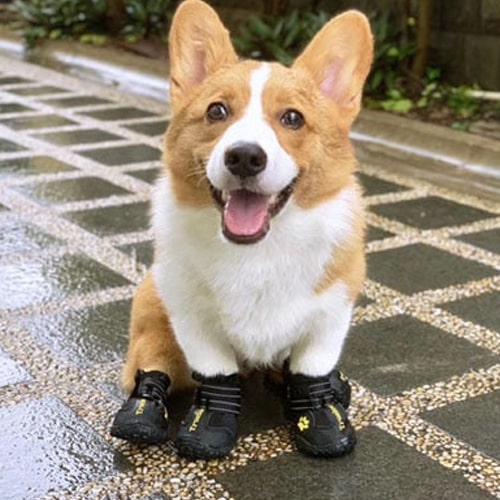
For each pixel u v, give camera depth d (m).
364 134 2.20
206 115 0.84
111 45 3.34
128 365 1.01
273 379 1.02
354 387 1.05
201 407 0.92
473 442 0.94
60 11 3.50
